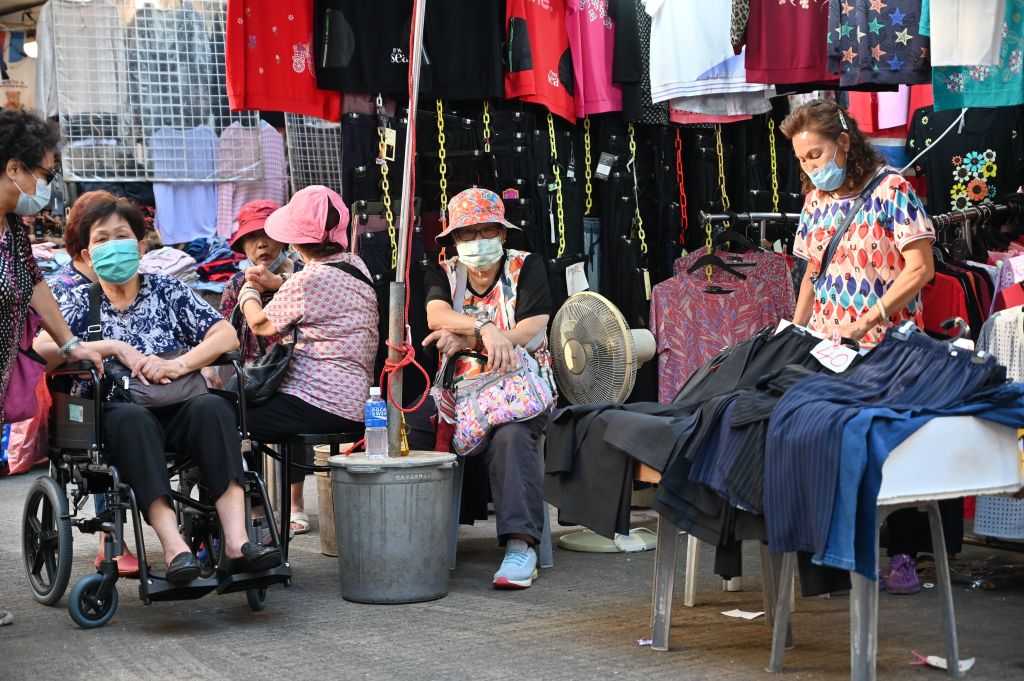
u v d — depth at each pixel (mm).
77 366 3646
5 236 3543
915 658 3119
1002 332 4117
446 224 4590
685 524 3012
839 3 4832
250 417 4121
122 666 3121
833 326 3578
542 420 4301
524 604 3830
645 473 3164
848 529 2537
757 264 5688
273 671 3055
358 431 4336
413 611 3750
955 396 2775
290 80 5199
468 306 4422
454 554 4438
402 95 5438
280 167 6375
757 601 3863
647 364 5828
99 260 3779
